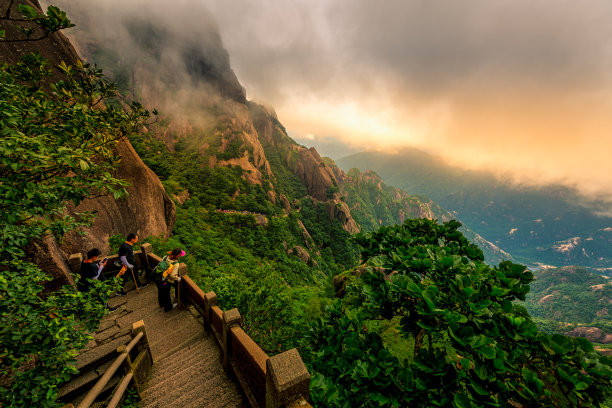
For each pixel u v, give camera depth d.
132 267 5.90
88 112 2.20
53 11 1.31
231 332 3.24
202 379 3.42
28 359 1.40
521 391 1.65
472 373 1.80
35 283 1.75
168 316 5.23
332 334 2.73
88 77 2.46
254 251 49.94
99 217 9.38
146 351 3.58
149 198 13.77
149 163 52.62
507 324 2.05
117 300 5.78
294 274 49.38
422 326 2.01
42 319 1.47
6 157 1.11
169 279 5.18
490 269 2.72
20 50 8.47
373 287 2.67
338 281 13.43
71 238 7.48
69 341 1.66
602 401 1.44
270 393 1.93
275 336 6.27
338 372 2.36
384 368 2.00
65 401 3.04
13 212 1.25
